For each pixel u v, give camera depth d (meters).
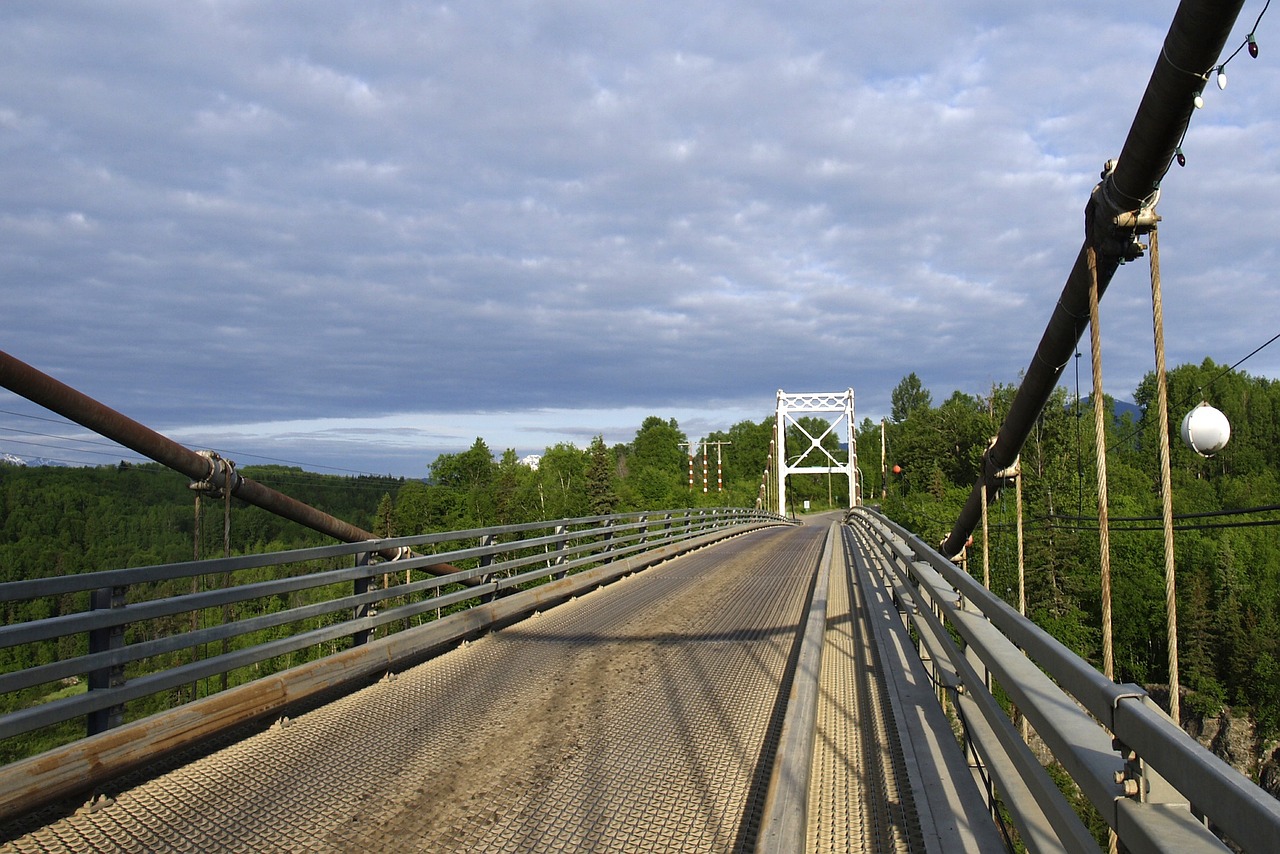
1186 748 1.47
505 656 7.52
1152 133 4.58
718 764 4.61
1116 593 34.59
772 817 3.39
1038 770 2.71
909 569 7.48
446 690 6.28
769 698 6.02
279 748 4.88
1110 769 1.93
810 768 4.10
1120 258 5.27
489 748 4.89
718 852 3.54
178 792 4.18
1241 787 1.25
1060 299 7.67
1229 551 33.28
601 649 7.82
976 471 58.28
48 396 9.53
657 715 5.59
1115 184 5.00
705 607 10.48
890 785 4.27
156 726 4.56
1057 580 35.56
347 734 5.16
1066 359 8.91
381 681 6.55
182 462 11.57
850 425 73.88
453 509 71.12
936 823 3.63
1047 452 40.53
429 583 7.89
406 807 4.01
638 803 4.06
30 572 27.44
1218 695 31.33
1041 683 2.77
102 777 4.14
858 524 25.28
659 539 17.94
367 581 6.97
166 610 4.67
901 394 120.44
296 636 5.95
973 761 4.28
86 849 3.54
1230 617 32.00
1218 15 3.92
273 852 3.53
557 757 4.73
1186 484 52.81
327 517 14.58
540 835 3.70
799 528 37.09
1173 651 4.20
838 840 3.67
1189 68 4.20
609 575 13.18
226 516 12.30
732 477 118.69
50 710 3.93
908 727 4.94
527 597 9.91
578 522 12.65
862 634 8.48
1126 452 60.53
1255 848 1.18
